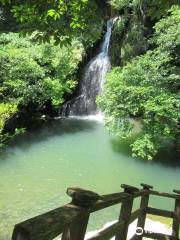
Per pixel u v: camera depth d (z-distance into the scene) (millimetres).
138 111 13797
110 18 21266
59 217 1760
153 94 13125
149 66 13945
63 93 18906
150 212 4953
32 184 10766
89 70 20578
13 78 16516
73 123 18359
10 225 8266
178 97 13031
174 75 13625
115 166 12586
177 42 14375
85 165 12586
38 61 18344
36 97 17453
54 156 13305
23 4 4062
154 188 11109
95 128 17438
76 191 2061
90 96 20438
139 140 12969
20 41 18922
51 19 4074
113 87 13844
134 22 19438
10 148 13938
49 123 18188
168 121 13023
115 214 8969
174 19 14711
